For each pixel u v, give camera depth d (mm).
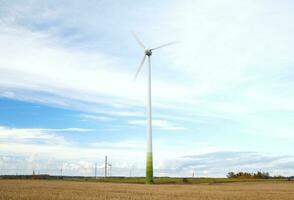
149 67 95562
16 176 124250
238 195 46625
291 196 45312
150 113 94375
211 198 41625
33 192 45750
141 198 40750
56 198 38312
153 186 71688
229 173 143250
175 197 42562
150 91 95000
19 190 48906
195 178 124500
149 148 92875
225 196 44781
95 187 61969
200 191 54969
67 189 54219
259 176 137750
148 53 94375
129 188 61031
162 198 41062
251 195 46750
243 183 94625
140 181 105938
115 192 49812
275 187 70875
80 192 48250
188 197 42781
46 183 73812
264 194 48750
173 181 103750
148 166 92125
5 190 48312
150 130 93875
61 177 125375
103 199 38781
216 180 111625
